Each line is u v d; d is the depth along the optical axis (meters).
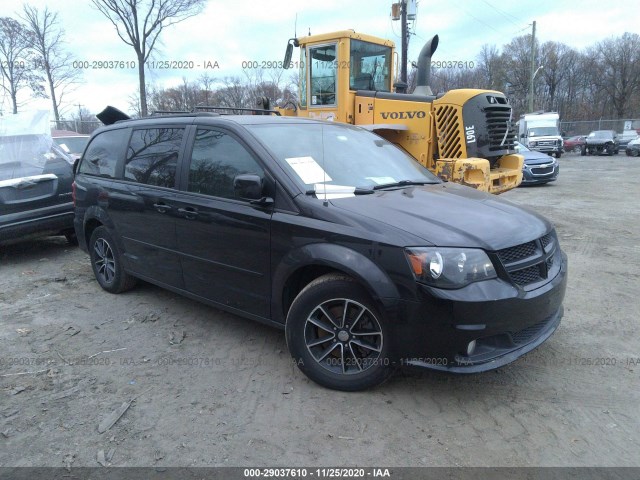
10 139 6.99
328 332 3.24
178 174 4.16
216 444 2.78
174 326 4.41
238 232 3.61
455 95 7.42
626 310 4.61
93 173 5.33
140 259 4.68
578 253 6.73
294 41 8.56
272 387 3.36
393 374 3.42
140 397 3.27
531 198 12.54
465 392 3.25
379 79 8.81
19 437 2.87
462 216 3.22
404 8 21.34
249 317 3.74
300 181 3.46
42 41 27.95
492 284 2.87
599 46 67.50
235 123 3.88
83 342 4.12
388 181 3.93
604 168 22.73
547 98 70.94
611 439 2.77
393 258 2.90
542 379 3.40
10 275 6.16
